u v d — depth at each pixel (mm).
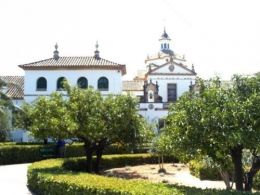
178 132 12492
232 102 11742
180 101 13000
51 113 20750
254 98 11719
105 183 12742
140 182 12945
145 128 22516
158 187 11727
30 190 17344
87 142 22031
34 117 21203
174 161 33594
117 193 11469
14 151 30469
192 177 24359
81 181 13484
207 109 11922
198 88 13227
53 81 47062
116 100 21547
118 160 30125
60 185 14188
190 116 12125
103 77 47125
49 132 20453
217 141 11867
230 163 13281
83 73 47156
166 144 13117
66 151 33125
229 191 11273
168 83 50562
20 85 50750
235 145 11711
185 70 50719
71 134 20891
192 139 12180
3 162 29703
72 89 21516
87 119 20578
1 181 20344
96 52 49688
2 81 36062
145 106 47688
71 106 20672
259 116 11562
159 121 41219
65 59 49000
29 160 31219
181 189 11516
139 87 55938
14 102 47156
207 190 11461
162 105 47656
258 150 12055
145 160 32375
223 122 11500
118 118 21078
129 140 22109
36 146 31672
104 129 20859
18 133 45281
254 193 11039
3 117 34281
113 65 46781
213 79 13172
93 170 25672
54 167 18719
